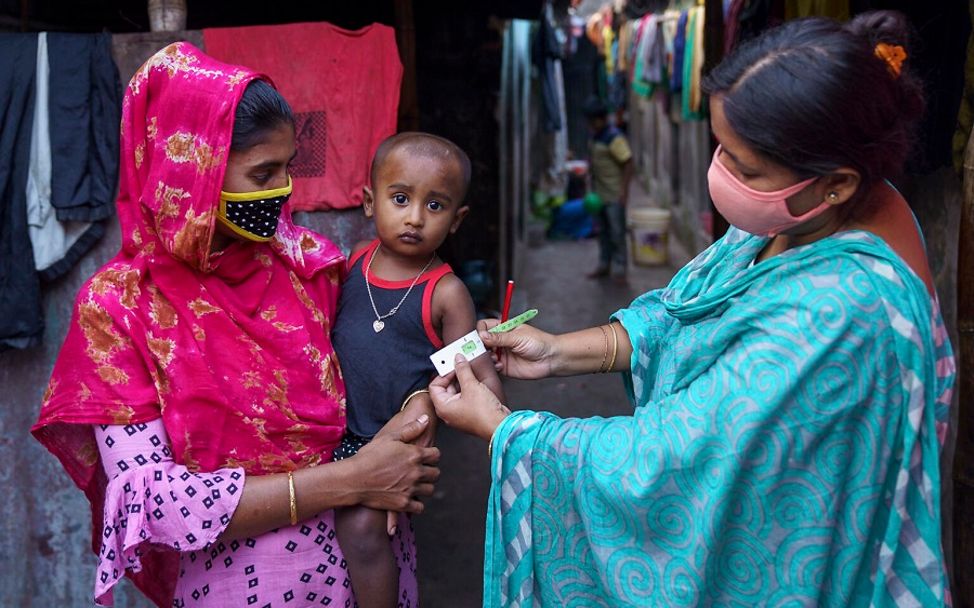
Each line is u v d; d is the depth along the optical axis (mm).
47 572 2602
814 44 1311
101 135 2414
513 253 8453
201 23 4820
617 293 8711
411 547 1995
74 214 2400
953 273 2883
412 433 1769
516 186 9258
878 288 1363
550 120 9562
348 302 1950
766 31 1401
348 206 2555
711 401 1436
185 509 1630
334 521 1810
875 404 1382
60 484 2568
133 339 1652
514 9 5840
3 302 2406
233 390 1699
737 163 1370
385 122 2541
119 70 2441
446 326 1913
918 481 1429
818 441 1397
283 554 1746
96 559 2602
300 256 1869
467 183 1920
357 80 2527
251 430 1716
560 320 7820
